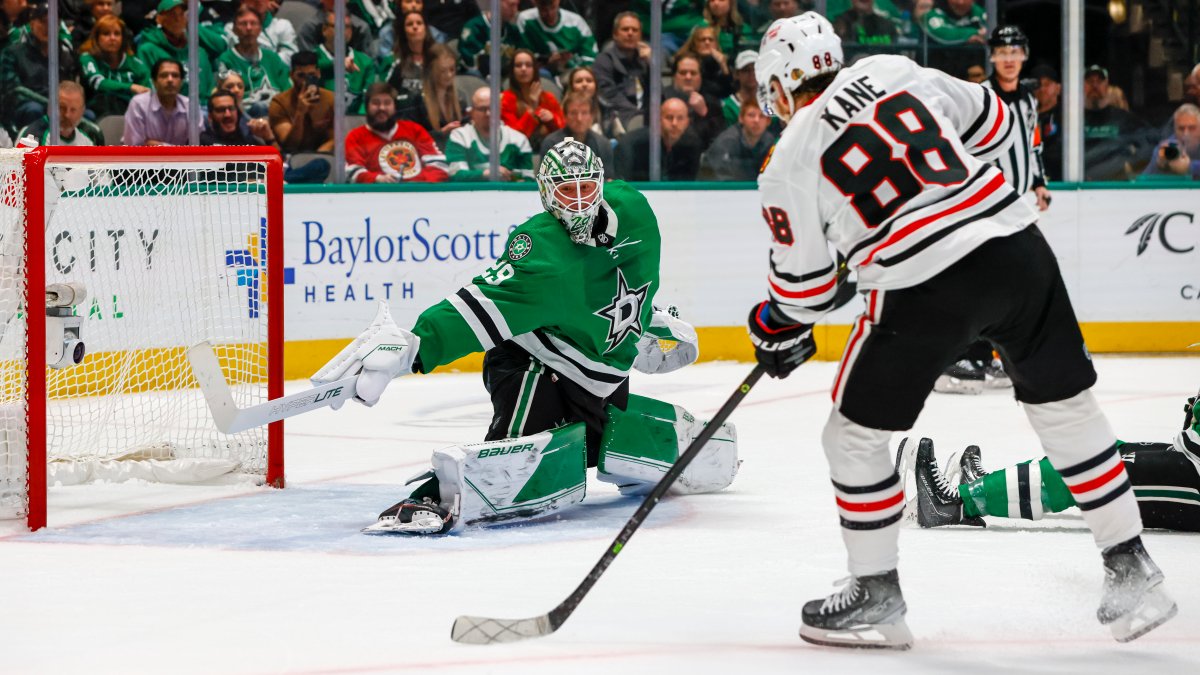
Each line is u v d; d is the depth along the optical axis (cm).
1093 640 659
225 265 1344
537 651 638
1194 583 766
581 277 955
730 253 2162
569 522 975
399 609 724
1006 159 707
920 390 641
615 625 686
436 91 2169
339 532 948
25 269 962
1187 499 879
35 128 2062
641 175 2275
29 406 964
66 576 816
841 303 725
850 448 646
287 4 2105
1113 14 2319
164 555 877
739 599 744
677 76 2255
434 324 922
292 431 1501
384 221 2014
